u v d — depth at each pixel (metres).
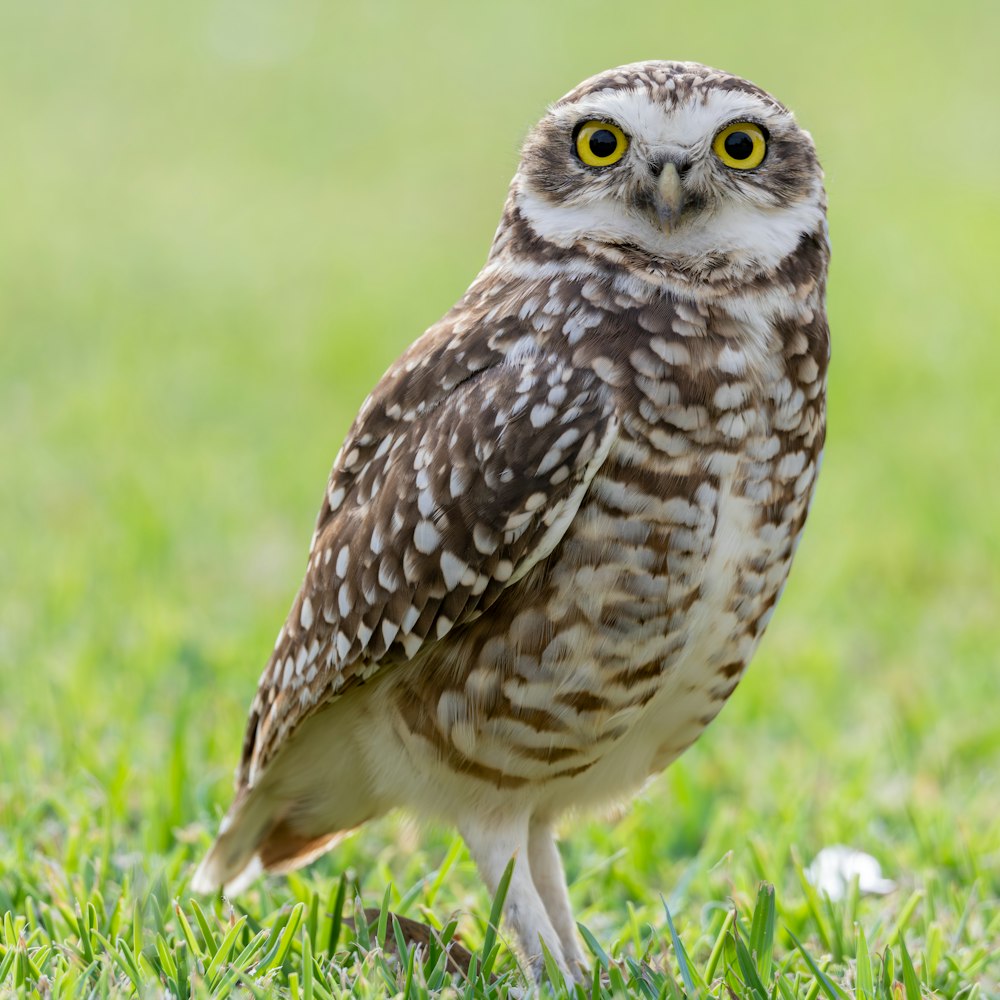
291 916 7.61
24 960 7.16
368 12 47.94
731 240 7.75
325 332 24.72
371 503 7.78
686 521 7.32
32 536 15.69
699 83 7.93
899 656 13.52
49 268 28.30
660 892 8.66
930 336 24.70
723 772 10.95
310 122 39.47
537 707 7.53
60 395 21.03
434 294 27.12
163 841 9.56
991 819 10.22
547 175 7.95
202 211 32.72
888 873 9.44
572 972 7.88
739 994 7.25
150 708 11.55
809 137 8.12
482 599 7.43
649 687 7.62
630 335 7.41
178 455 18.53
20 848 8.84
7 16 47.19
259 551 15.45
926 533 16.58
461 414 7.47
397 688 7.83
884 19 46.59
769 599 7.85
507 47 44.97
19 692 11.62
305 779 8.53
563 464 7.24
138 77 42.62
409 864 9.33
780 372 7.59
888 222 32.00
